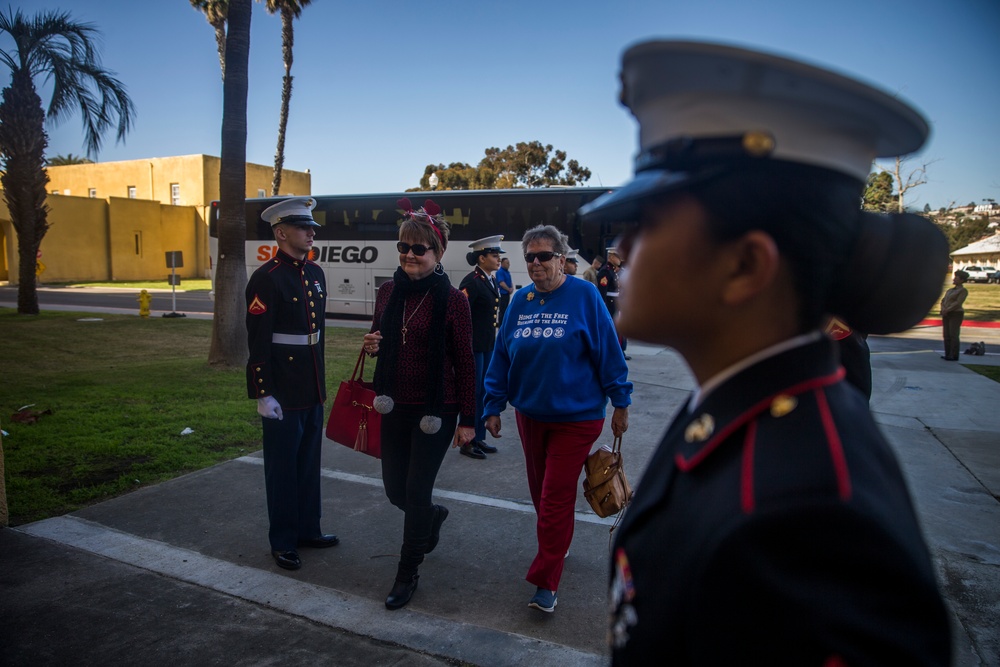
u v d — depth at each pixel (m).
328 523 4.13
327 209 17.14
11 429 6.06
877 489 0.61
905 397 8.09
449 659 2.69
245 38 9.10
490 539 3.90
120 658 2.66
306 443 3.70
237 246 9.54
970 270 50.44
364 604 3.14
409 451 3.30
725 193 0.67
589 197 14.27
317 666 2.63
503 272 9.89
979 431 6.37
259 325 3.40
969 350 12.44
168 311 20.25
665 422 6.81
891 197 18.62
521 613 3.07
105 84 14.45
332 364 10.09
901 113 0.65
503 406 3.52
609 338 3.14
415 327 3.18
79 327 15.05
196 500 4.45
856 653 0.54
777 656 0.57
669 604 0.67
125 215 37.88
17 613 2.99
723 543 0.61
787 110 0.64
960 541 3.83
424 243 3.16
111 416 6.63
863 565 0.56
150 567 3.47
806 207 0.65
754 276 0.67
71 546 3.70
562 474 3.04
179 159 40.69
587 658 2.70
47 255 35.00
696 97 0.67
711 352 0.76
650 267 0.73
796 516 0.58
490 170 40.00
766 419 0.68
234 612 3.04
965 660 2.68
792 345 0.71
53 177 43.84
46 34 14.65
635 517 0.78
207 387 8.19
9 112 16.73
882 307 0.78
